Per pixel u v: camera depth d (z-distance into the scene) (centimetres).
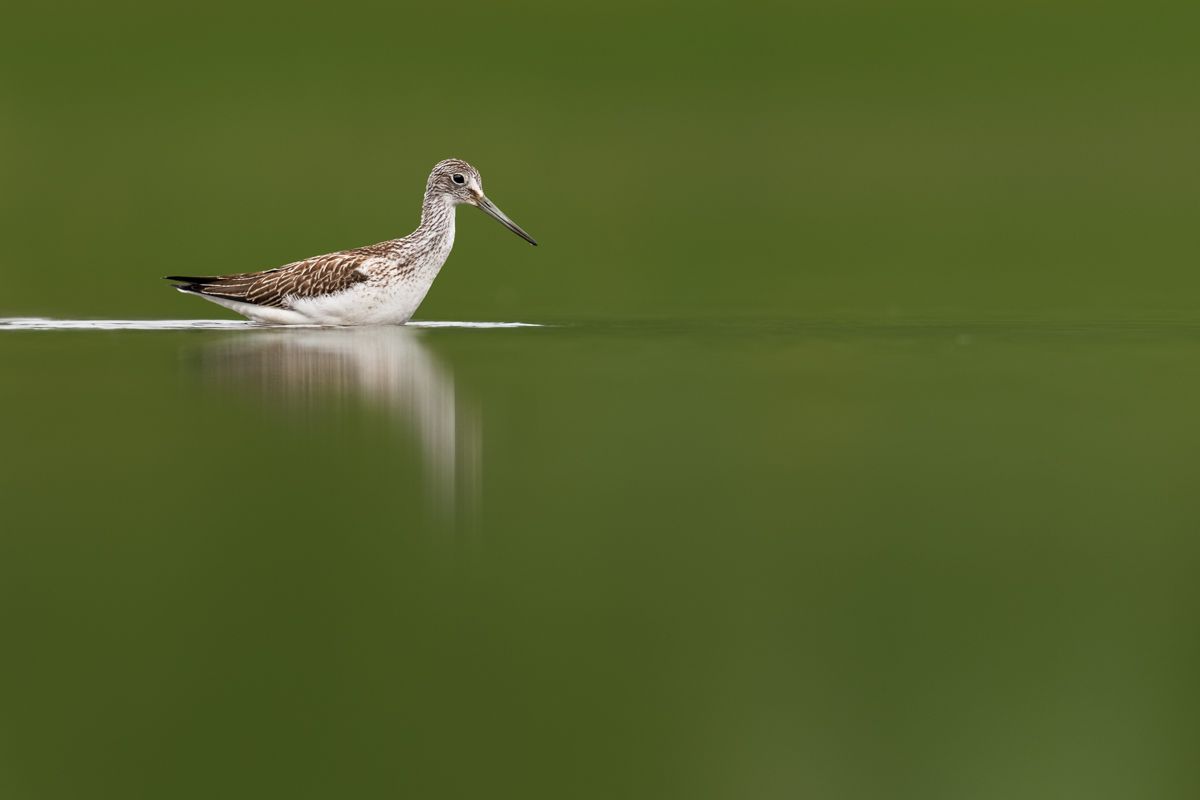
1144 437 1533
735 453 1484
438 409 1633
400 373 1814
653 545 1224
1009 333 2177
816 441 1518
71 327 2206
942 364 1905
